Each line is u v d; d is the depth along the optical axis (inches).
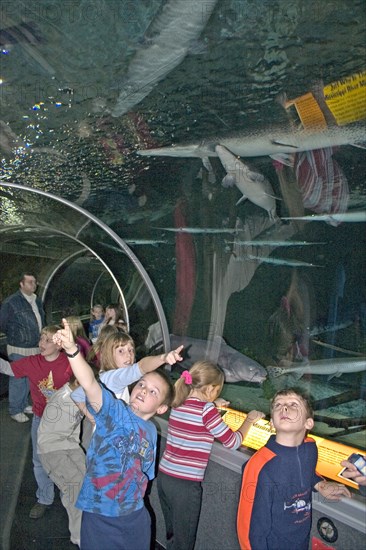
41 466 141.3
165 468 107.9
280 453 87.0
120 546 87.2
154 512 133.6
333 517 87.3
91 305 410.6
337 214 198.1
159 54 141.3
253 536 84.4
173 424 109.7
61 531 132.3
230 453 111.4
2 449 186.5
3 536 128.6
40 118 171.3
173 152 191.2
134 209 251.9
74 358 87.0
